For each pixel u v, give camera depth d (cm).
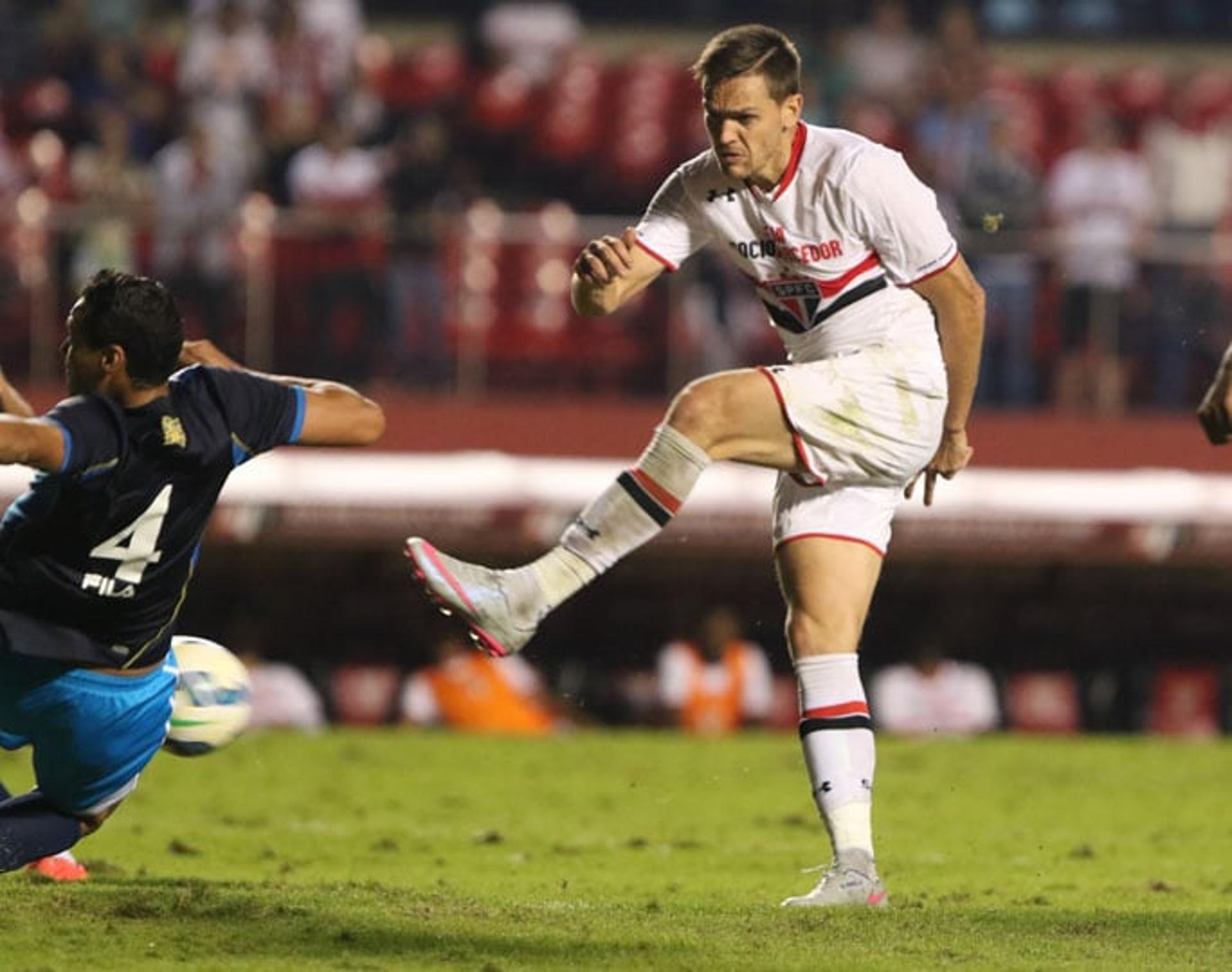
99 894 2483
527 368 6900
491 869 3406
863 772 2719
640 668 6600
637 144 9350
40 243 6600
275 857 3491
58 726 2447
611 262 2741
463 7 10319
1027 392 7006
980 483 6588
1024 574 6712
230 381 2411
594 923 2422
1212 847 3969
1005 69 9700
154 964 2125
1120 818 4431
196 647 2739
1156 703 6750
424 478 6431
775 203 2678
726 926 2423
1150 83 9575
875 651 6731
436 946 2231
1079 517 6588
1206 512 6612
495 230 6881
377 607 6538
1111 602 6756
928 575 6681
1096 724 6738
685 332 6925
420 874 3303
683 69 9569
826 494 2739
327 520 6391
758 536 6475
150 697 2489
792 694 6431
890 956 2247
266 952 2191
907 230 2652
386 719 6456
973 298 2698
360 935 2269
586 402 6912
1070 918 2573
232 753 5256
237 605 6488
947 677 6338
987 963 2228
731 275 6919
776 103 2634
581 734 6059
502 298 6881
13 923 2300
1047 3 10419
